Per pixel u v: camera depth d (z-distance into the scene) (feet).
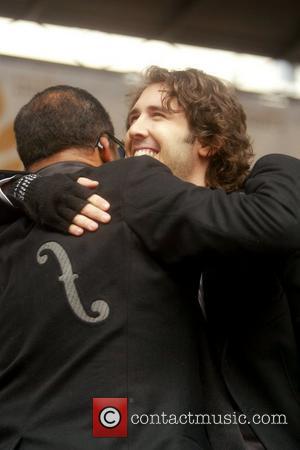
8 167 28.22
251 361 9.14
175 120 10.36
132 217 8.50
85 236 8.57
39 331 8.36
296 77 41.60
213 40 39.04
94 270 8.39
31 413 8.04
